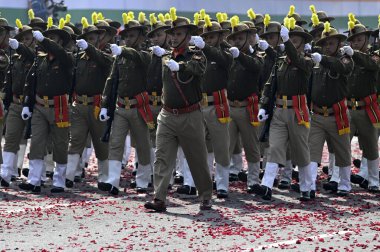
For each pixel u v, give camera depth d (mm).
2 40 28047
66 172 28344
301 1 52031
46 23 31438
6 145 28406
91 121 28188
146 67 27078
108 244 20109
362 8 53031
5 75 28547
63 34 27781
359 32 27828
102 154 28547
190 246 19891
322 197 27234
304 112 25781
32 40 29391
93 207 24891
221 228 21922
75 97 28188
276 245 20000
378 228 22047
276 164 26141
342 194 27500
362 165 29453
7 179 28312
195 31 23859
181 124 23641
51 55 27281
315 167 26812
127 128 27422
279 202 26203
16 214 23688
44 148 27766
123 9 50656
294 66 25609
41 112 27453
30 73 27406
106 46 29453
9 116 28453
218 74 26547
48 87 27297
